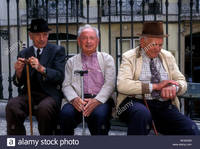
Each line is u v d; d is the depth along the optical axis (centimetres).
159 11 1090
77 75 305
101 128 278
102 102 290
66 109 287
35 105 305
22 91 317
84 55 309
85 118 295
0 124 433
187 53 1159
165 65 298
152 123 284
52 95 305
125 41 1068
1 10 1052
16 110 287
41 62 310
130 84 280
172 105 294
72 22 1045
